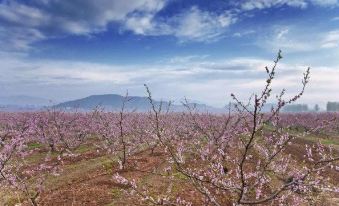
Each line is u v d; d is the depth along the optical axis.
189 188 21.33
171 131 34.69
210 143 17.03
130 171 26.58
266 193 15.31
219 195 14.82
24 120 51.75
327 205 18.28
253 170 17.28
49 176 26.05
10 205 19.73
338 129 66.25
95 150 38.34
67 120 50.56
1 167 20.03
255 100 8.79
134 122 48.84
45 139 38.47
